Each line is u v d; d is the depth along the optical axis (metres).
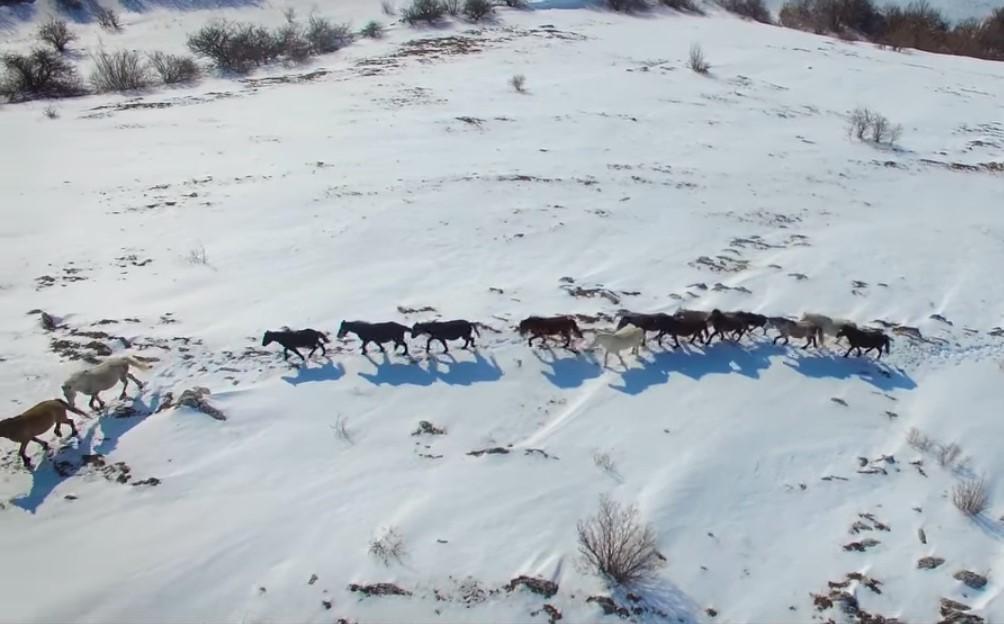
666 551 8.53
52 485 9.01
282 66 42.66
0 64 43.72
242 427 10.17
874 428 11.09
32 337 12.27
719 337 13.32
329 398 10.95
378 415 10.66
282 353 12.04
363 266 15.47
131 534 8.34
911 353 13.09
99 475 9.17
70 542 8.18
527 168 22.62
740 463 10.06
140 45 48.94
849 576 8.36
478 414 10.81
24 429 9.12
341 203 18.97
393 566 8.05
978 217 20.72
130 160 23.66
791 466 10.13
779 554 8.66
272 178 21.25
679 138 27.03
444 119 27.97
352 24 52.84
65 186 21.03
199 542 8.27
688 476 9.68
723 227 18.55
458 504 8.97
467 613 7.60
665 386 11.73
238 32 47.00
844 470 10.14
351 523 8.62
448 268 15.48
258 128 27.38
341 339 12.56
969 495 9.49
